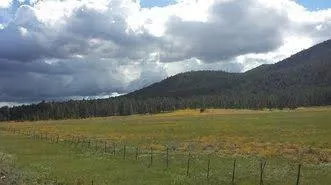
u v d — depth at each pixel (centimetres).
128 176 3997
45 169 4588
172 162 4844
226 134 8944
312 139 7338
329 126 9694
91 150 6450
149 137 8906
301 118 13175
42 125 16375
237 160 4991
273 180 3569
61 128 13338
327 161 5003
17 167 4675
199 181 3612
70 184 3684
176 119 16588
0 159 5134
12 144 7900
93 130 11788
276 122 11731
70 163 5075
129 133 10194
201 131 9894
